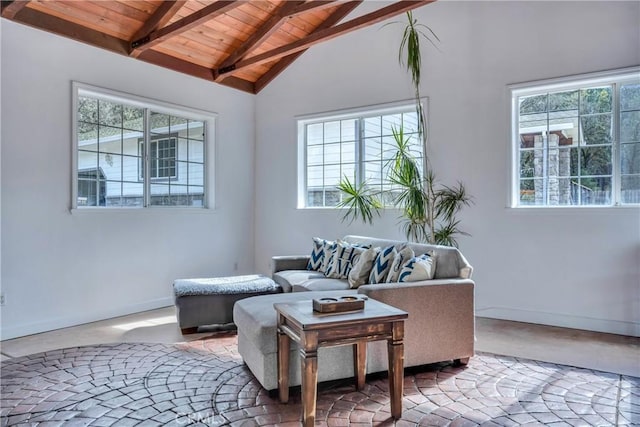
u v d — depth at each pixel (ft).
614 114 12.71
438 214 14.80
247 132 19.53
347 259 13.05
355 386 8.50
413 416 7.31
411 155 16.10
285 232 18.99
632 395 8.08
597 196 13.00
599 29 12.52
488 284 14.30
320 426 6.98
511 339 11.69
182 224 16.74
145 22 14.06
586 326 12.69
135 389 8.43
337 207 17.54
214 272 17.95
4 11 11.59
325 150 18.38
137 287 15.11
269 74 19.31
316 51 18.04
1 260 11.77
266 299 9.89
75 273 13.37
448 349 9.41
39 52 12.53
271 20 15.60
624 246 12.21
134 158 15.51
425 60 15.42
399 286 9.00
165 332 12.46
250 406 7.68
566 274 13.01
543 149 13.79
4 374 9.23
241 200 19.24
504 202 13.99
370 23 13.44
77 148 13.48
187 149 17.39
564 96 13.46
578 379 8.86
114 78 14.42
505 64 13.97
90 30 13.71
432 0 12.23
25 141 12.23
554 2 13.16
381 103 16.42
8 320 11.88
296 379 8.11
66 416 7.35
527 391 8.29
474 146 14.52
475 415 7.34
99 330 12.70
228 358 10.21
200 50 16.48
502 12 13.99
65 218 13.14
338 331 6.84
